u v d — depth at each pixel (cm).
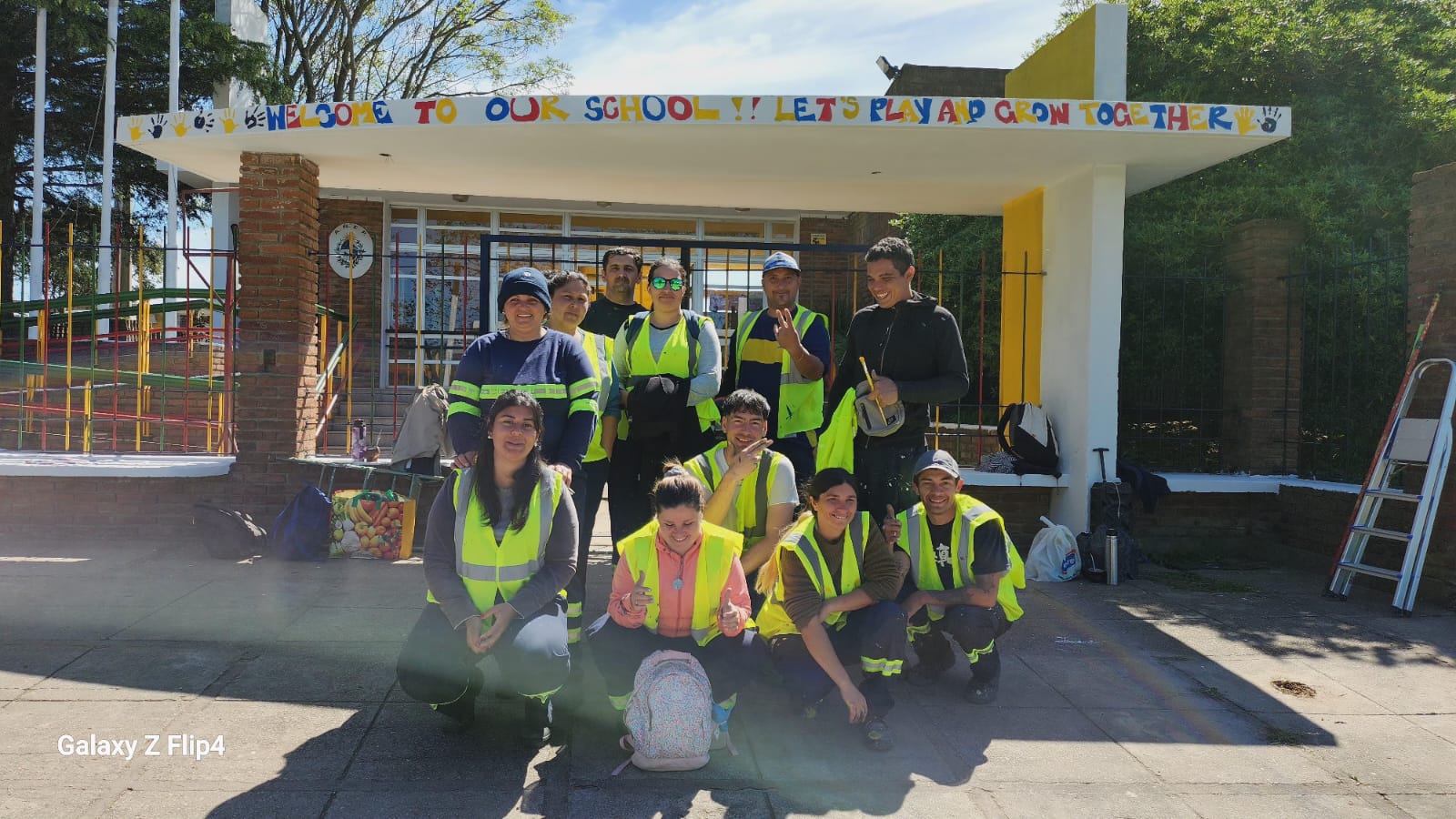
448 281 1423
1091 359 721
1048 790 340
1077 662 486
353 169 772
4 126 2069
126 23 1844
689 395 474
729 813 316
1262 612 591
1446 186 620
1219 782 350
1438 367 618
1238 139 650
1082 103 632
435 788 324
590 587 605
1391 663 490
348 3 2206
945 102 630
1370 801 336
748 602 371
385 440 1003
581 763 349
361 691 409
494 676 430
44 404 842
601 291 558
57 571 604
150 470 704
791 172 759
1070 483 743
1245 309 829
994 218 1068
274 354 720
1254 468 811
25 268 1588
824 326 521
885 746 369
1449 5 1044
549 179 798
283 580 599
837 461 462
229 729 366
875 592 381
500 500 352
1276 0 982
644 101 629
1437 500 591
